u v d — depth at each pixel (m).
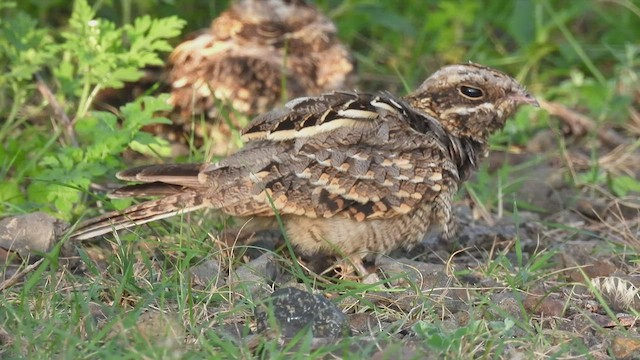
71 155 11.25
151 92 13.50
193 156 12.62
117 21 14.96
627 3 16.27
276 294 8.89
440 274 9.97
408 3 16.88
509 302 9.40
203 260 10.12
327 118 9.96
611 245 11.09
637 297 9.68
